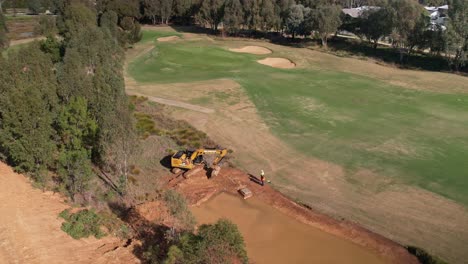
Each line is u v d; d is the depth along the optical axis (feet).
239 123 168.25
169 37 369.91
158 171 127.24
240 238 71.61
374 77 245.86
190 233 77.61
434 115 181.27
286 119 173.27
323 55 305.53
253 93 207.92
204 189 117.91
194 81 229.45
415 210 108.99
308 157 139.23
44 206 94.89
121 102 128.16
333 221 103.76
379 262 89.71
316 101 196.85
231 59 286.05
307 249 93.81
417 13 286.66
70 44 199.62
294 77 241.35
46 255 77.05
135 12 396.98
